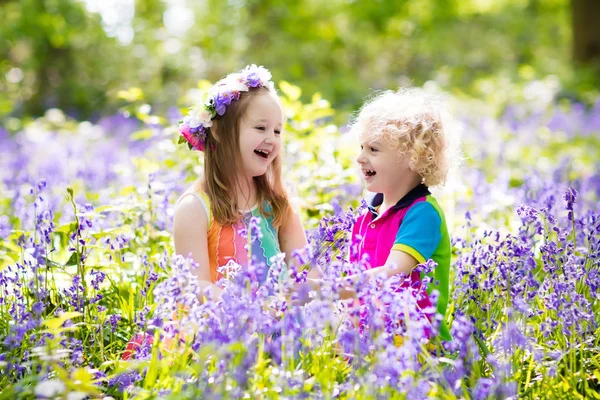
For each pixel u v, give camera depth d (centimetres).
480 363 320
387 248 368
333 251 347
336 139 588
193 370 282
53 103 1711
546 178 773
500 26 2681
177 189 527
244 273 293
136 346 346
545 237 374
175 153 573
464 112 1405
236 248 368
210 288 292
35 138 1021
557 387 303
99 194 622
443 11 2478
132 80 1847
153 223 470
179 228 364
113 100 1727
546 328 334
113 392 313
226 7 2092
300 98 1653
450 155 387
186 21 2105
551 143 1126
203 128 372
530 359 326
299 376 276
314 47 2083
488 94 1773
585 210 581
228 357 274
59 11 1758
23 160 794
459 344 278
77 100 1725
